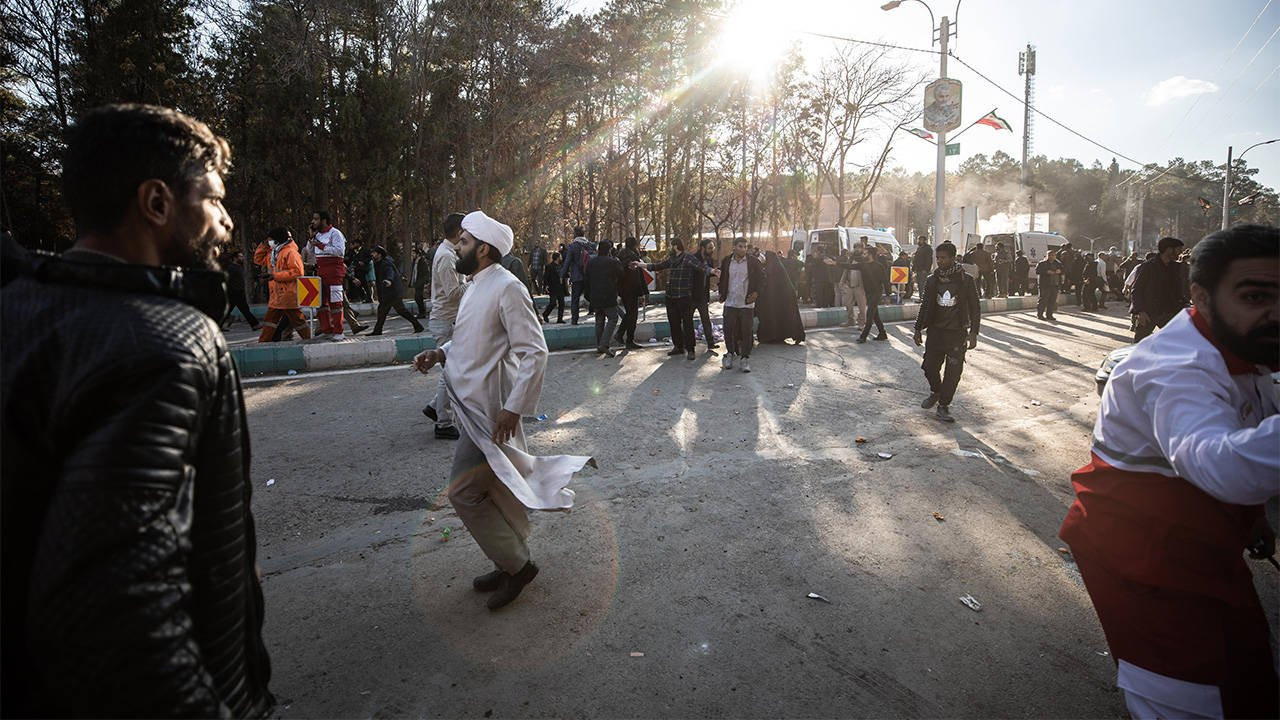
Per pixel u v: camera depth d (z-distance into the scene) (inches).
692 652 106.0
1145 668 64.2
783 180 1234.6
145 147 40.6
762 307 428.5
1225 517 61.9
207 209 44.7
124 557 32.2
